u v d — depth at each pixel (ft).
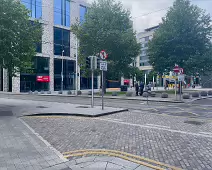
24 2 124.36
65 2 148.97
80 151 16.98
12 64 42.86
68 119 31.40
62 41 149.59
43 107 45.01
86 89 165.99
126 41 89.86
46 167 13.64
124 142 19.51
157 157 15.78
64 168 13.47
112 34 86.02
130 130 24.12
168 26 93.61
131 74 103.19
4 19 39.24
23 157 15.31
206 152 16.87
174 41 90.17
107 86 190.60
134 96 79.87
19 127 25.38
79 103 57.57
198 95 75.31
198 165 14.33
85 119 31.27
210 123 28.43
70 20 151.94
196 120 30.66
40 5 133.80
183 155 16.21
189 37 88.89
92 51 91.45
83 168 13.43
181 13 90.17
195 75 94.73
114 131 23.65
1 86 139.13
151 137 21.21
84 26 90.99
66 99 72.95
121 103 56.85
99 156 15.74
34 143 18.75
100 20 88.79
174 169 13.67
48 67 142.51
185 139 20.51
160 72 99.35
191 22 89.35
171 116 34.32
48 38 139.64
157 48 94.22
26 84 132.87
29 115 34.88
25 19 43.16
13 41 40.68
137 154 16.40
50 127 26.03
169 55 92.22
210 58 88.38
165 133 22.77
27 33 42.96
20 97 84.84
